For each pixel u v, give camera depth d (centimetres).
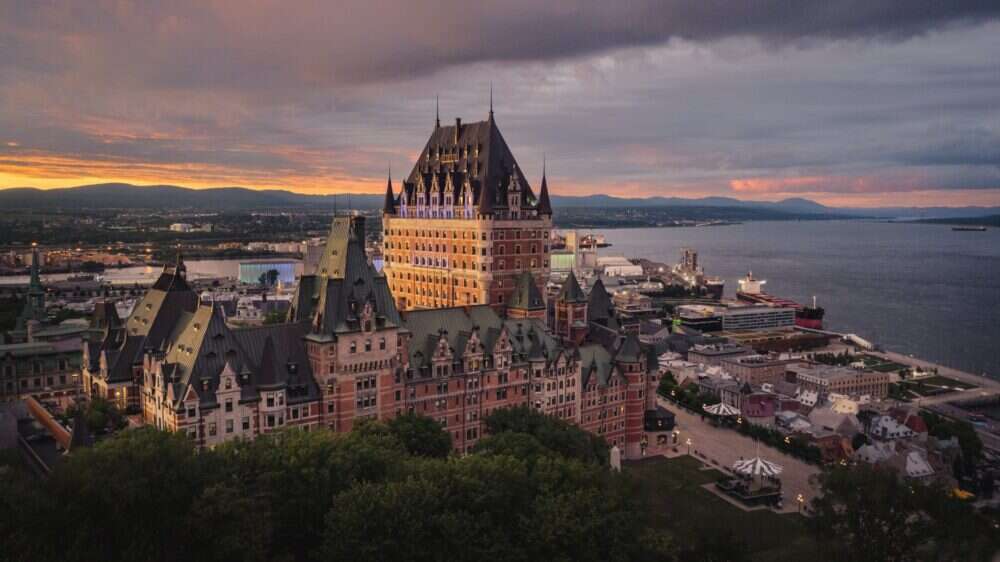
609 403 19825
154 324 15662
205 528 9488
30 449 14100
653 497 17212
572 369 18812
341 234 16100
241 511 9531
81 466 9894
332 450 11494
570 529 10225
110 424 14300
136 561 9038
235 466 10775
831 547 12319
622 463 19688
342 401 15125
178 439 10938
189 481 10238
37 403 17675
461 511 10381
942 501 12062
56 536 9250
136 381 15400
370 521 9738
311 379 14975
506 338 17812
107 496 9438
